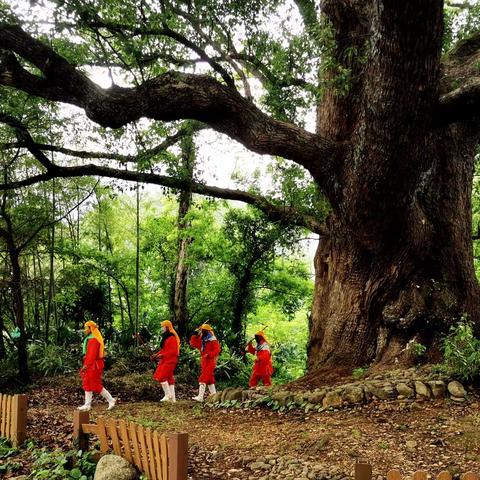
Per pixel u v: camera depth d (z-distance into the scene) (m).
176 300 19.14
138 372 14.30
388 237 10.07
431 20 7.23
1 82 8.90
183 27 12.19
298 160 9.84
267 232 18.03
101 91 8.52
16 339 14.00
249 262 18.77
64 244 17.84
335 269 11.43
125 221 21.03
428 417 6.86
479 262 20.28
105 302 19.83
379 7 7.34
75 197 17.47
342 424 6.94
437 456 5.50
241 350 18.41
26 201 14.28
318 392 8.16
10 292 15.14
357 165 9.07
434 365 8.73
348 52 9.38
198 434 7.23
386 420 6.93
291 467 5.36
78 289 18.86
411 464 5.32
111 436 5.25
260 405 8.59
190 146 13.91
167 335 10.67
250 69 13.21
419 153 8.79
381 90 8.03
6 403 6.79
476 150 12.57
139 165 12.45
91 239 21.36
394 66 7.71
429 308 9.89
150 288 21.97
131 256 19.91
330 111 11.52
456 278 10.26
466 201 10.82
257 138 9.39
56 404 10.63
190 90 8.82
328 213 12.09
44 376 13.30
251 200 13.76
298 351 22.03
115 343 17.03
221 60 13.12
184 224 19.38
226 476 5.37
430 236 10.25
